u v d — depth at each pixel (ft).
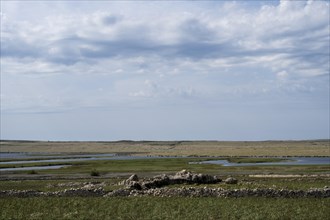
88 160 493.77
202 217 121.19
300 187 172.55
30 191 175.52
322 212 125.29
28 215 129.18
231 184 185.16
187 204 141.90
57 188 197.88
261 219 116.88
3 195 172.86
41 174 296.71
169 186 183.62
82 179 254.06
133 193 171.22
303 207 133.18
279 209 130.21
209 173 278.26
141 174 285.43
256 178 228.84
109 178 258.57
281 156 543.39
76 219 121.90
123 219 121.90
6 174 302.45
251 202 144.56
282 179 219.20
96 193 173.99
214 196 161.58
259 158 486.79
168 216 122.93
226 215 122.62
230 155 579.07
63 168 350.02
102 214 128.57
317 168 306.76
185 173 197.06
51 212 133.80
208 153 640.99
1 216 127.13
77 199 159.94
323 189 158.81
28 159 542.98
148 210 134.41
